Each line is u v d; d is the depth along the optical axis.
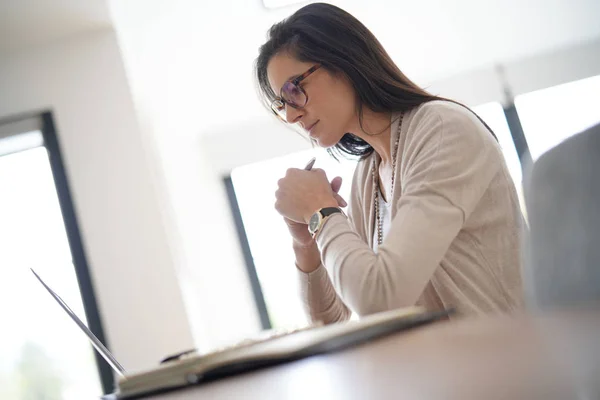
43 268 3.81
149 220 3.77
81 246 3.74
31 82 3.88
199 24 4.25
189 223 5.47
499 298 1.29
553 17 5.38
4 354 3.82
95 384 3.78
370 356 0.59
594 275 0.67
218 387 0.66
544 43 5.83
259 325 5.83
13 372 3.81
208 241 5.66
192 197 5.61
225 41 4.51
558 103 6.05
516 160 6.03
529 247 0.78
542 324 0.48
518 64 6.03
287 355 0.72
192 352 0.96
